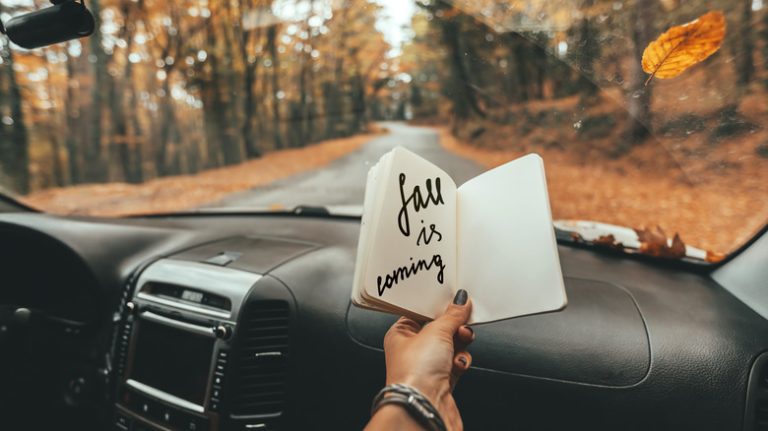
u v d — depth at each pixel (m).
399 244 0.63
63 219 2.04
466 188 0.72
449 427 0.60
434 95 14.55
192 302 1.60
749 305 1.31
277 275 1.62
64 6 1.09
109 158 13.82
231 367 1.47
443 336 0.62
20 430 1.87
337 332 1.53
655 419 1.17
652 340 1.24
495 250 0.65
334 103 16.98
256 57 15.55
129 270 1.82
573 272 1.55
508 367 1.30
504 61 9.52
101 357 1.78
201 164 15.79
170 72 14.48
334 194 8.87
